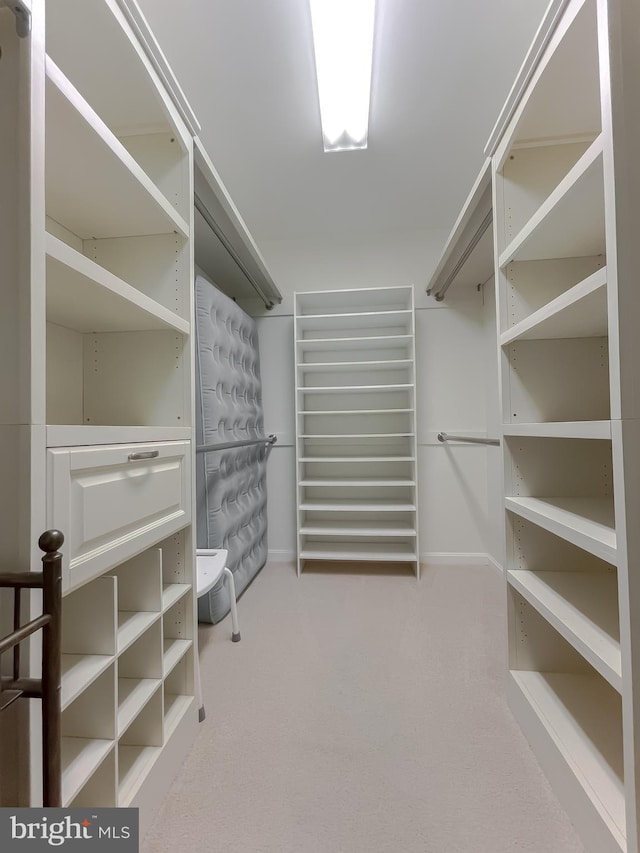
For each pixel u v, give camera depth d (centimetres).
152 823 89
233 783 99
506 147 121
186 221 118
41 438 62
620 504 70
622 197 70
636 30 70
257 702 129
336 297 255
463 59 140
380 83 150
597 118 112
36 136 61
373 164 197
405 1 121
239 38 131
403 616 190
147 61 98
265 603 206
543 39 93
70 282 77
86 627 81
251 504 238
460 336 268
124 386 119
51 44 90
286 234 270
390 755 107
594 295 83
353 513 280
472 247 201
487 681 140
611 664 75
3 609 62
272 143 182
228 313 217
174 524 108
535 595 111
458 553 267
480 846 83
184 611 118
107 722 79
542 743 102
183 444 113
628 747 68
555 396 128
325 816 90
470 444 268
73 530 69
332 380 279
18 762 60
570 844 83
